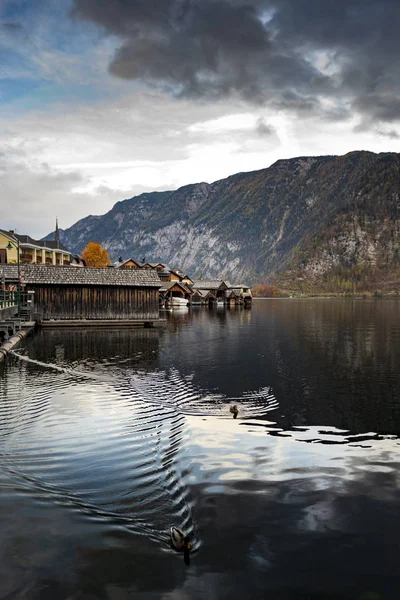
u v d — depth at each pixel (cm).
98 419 1506
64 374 2373
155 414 1588
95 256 14362
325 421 1534
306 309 11412
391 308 12100
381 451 1206
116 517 819
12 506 848
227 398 1872
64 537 746
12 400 1781
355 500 890
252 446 1241
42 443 1248
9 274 5159
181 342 3906
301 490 942
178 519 814
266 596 612
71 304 5288
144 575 652
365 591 623
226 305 13350
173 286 11444
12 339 3675
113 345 3641
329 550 717
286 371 2520
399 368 2628
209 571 664
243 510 850
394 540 745
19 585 626
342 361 2892
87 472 1032
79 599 602
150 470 1052
